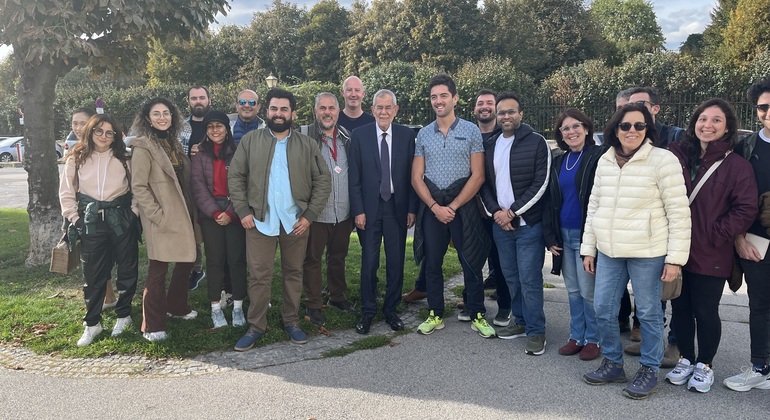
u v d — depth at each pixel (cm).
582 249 377
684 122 1678
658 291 349
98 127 422
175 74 3825
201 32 612
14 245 766
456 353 426
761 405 339
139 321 472
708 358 361
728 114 337
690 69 1838
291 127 452
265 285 439
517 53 3219
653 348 354
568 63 3531
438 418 325
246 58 3909
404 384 371
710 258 346
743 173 335
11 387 366
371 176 464
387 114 456
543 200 423
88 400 349
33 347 426
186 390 363
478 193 459
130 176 437
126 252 441
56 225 655
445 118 449
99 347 425
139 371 392
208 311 507
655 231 343
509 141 435
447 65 3055
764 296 351
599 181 365
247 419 326
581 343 421
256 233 434
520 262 429
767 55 1867
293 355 422
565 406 340
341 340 454
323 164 454
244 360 412
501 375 385
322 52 3794
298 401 347
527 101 1667
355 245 788
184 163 468
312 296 488
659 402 344
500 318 490
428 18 3112
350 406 341
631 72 1903
